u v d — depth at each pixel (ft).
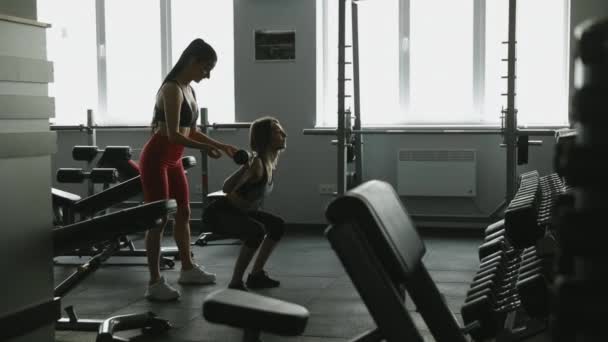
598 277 1.96
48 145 8.75
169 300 13.28
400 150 22.33
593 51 1.84
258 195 13.52
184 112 13.24
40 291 8.69
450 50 22.91
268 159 13.64
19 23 8.29
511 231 8.64
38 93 8.70
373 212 4.08
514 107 17.71
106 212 23.57
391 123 23.44
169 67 25.14
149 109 25.41
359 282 4.03
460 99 22.93
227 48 24.64
